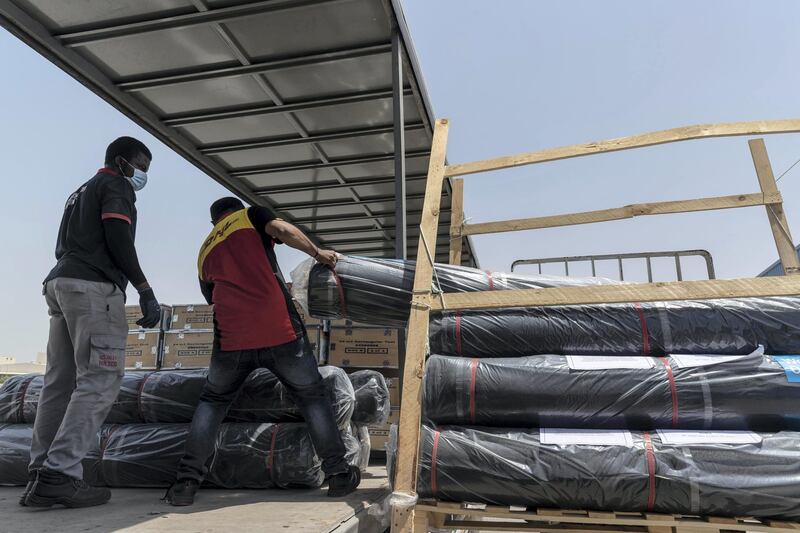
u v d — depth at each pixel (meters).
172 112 5.35
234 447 3.11
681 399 2.16
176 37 4.41
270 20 4.27
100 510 2.48
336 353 5.37
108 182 2.78
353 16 4.25
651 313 2.46
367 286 2.88
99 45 4.45
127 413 3.44
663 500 2.02
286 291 2.96
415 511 2.24
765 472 1.97
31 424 3.52
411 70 4.71
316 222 8.03
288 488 3.13
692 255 4.48
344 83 5.00
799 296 2.47
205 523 2.18
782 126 2.39
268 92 5.01
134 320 6.18
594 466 2.07
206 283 3.14
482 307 2.37
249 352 2.82
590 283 2.79
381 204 7.40
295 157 6.20
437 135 2.85
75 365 2.82
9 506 2.56
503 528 2.35
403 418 2.21
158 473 3.15
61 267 2.66
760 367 2.18
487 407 2.31
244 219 2.97
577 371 2.29
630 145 2.55
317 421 2.88
